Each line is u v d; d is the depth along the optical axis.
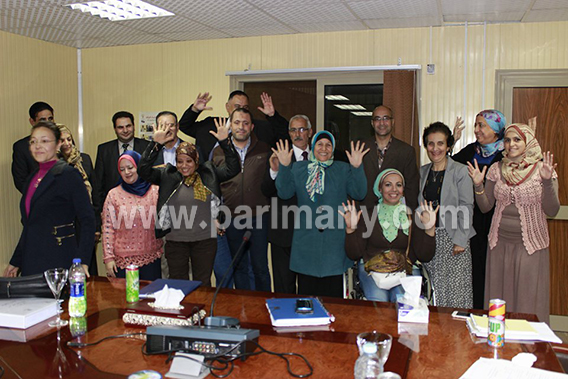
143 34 4.54
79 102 5.20
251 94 4.73
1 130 4.39
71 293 1.99
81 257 2.63
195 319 1.88
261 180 3.46
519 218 3.02
